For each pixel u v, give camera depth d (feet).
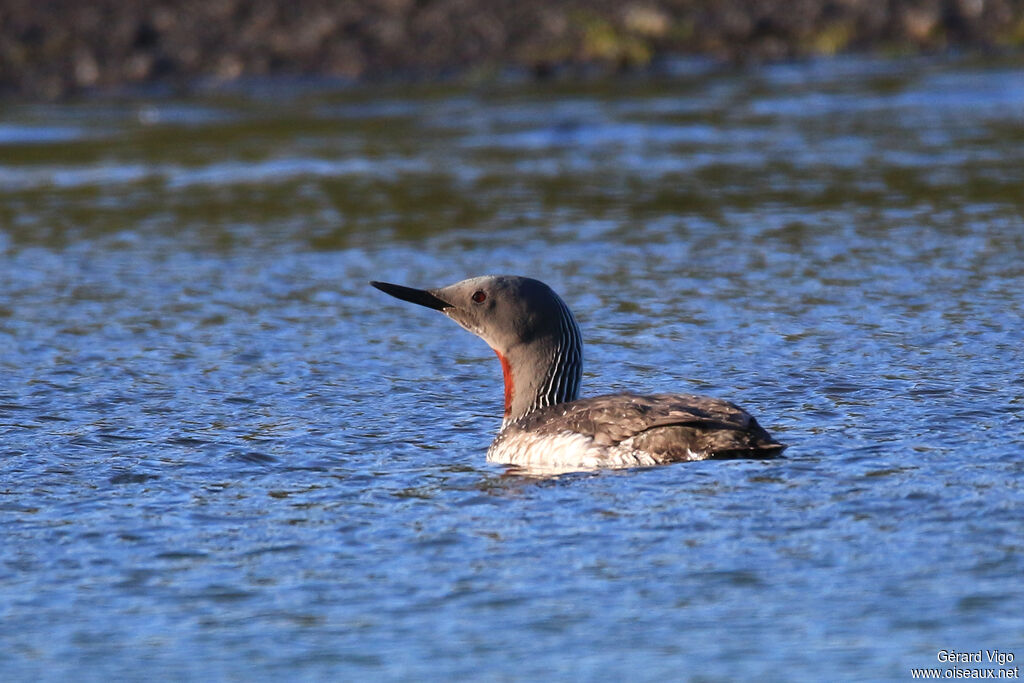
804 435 36.55
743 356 46.29
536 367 37.27
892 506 30.37
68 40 132.36
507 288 37.29
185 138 102.32
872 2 140.46
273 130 104.53
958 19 137.18
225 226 72.69
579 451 34.04
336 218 73.92
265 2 139.23
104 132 106.01
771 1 140.15
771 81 119.55
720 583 26.78
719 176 81.25
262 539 30.17
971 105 102.27
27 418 41.29
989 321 48.96
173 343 50.44
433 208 75.72
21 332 52.31
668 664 23.75
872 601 25.75
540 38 133.69
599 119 103.76
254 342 50.44
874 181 77.41
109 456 37.17
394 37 134.21
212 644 25.14
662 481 32.32
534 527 30.04
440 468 35.35
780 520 29.76
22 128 108.78
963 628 24.56
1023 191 72.49
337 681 23.65
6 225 74.38
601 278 58.85
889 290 54.44
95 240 70.03
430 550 29.09
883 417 38.22
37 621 26.32
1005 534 28.55
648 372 44.96
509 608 26.11
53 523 31.63
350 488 33.73
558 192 78.74
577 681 23.31
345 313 54.65
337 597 26.94
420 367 46.91
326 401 42.83
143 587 27.76
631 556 28.22
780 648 24.13
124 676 24.04
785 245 63.52
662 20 136.56
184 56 131.23
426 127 103.81
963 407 38.83
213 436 38.93
